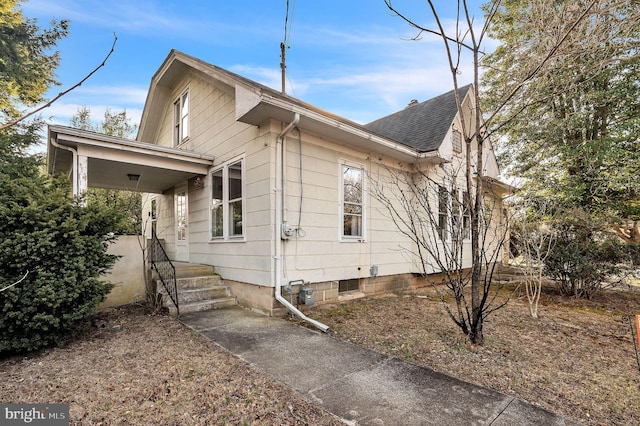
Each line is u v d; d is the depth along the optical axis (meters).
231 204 6.78
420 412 2.53
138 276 6.42
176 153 6.85
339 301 6.66
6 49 10.64
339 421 2.40
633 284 8.66
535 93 4.75
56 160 6.77
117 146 5.98
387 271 7.79
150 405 2.61
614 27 4.55
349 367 3.38
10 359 3.59
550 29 4.36
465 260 10.10
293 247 5.90
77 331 4.39
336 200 6.70
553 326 5.03
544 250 7.04
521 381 3.12
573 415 2.54
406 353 3.79
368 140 6.70
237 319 5.29
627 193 9.30
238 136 6.53
